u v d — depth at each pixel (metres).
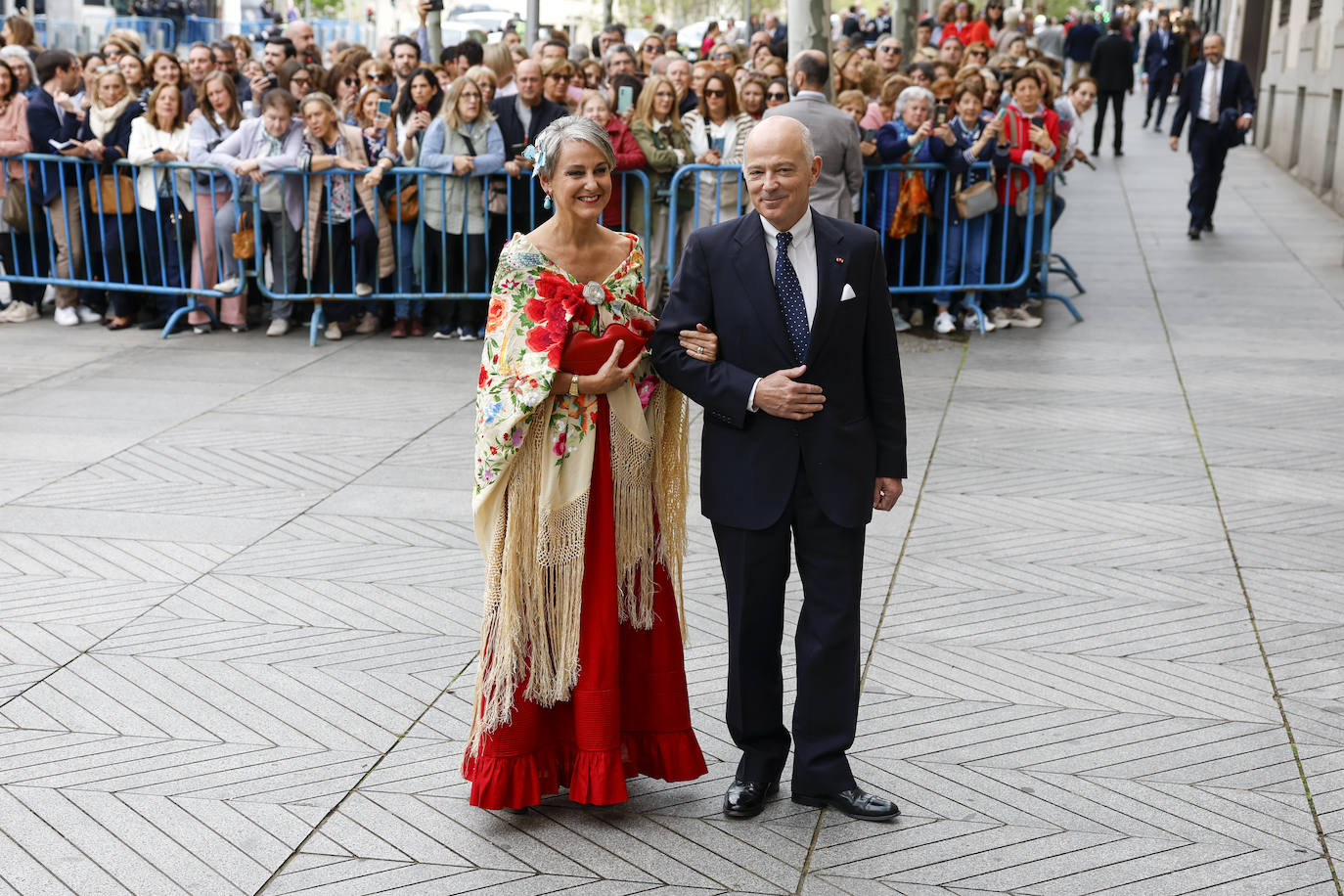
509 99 8.89
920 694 4.12
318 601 4.77
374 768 3.67
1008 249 9.40
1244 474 6.26
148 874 3.16
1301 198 15.77
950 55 14.22
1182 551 5.30
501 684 3.32
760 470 3.33
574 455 3.33
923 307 9.77
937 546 5.35
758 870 3.23
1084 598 4.85
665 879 3.18
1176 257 12.12
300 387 7.77
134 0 26.83
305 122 8.79
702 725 3.96
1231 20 28.03
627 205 9.10
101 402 7.38
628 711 3.53
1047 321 9.71
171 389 7.69
